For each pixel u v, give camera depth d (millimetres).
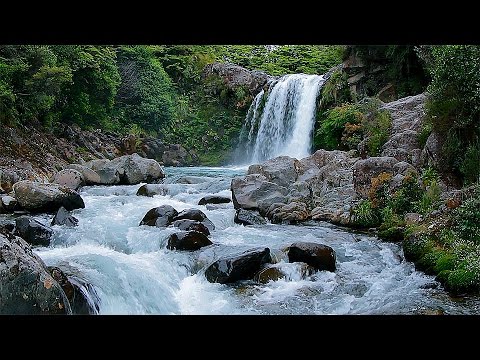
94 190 15016
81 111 21984
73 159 18859
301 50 32969
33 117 18906
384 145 13344
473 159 9844
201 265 8141
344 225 11250
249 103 27297
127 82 25516
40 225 9516
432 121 10984
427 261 8102
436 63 10695
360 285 7562
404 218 10203
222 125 27641
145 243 9328
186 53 30172
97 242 9539
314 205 12305
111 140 22922
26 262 5195
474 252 7531
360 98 19672
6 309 4910
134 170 16938
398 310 6426
